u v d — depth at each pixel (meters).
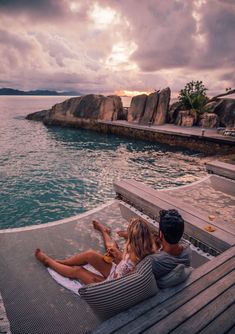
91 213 6.80
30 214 9.12
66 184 12.51
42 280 4.31
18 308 3.77
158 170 15.61
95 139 27.86
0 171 14.68
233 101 30.86
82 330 3.44
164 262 2.93
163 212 3.18
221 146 20.94
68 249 5.26
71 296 4.00
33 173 14.38
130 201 7.15
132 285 2.48
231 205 7.68
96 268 3.94
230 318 2.53
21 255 4.98
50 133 31.48
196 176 14.38
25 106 106.69
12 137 27.78
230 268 3.30
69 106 37.59
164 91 32.03
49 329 3.45
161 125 31.09
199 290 2.90
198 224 5.23
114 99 35.94
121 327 2.42
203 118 30.41
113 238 5.69
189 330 2.39
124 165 16.70
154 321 2.48
